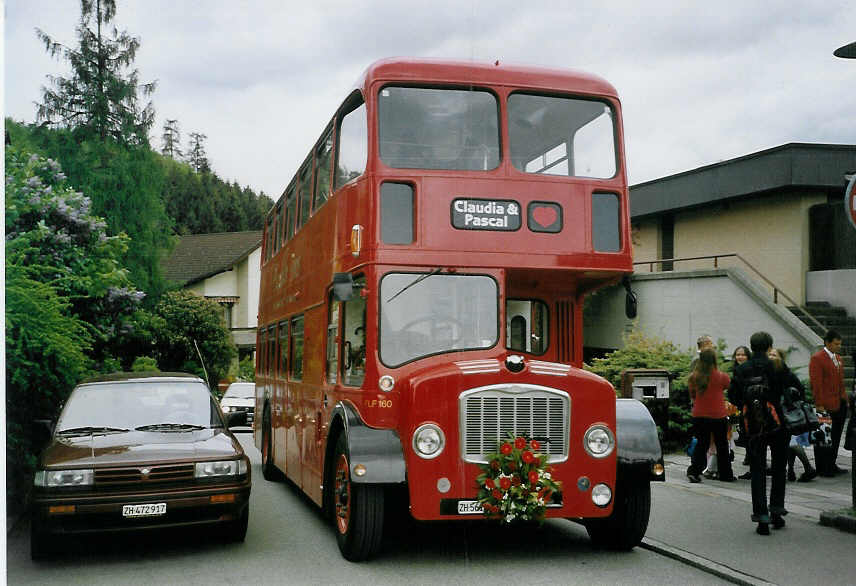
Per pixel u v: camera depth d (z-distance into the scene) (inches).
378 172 300.0
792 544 305.9
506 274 307.4
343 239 326.6
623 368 617.6
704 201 915.4
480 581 264.8
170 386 368.5
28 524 371.2
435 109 308.3
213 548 318.3
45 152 1264.8
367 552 289.1
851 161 822.5
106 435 325.4
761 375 326.0
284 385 490.3
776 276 855.1
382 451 279.4
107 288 589.3
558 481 280.8
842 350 702.5
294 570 281.9
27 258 497.0
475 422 278.2
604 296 949.2
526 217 307.1
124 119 1336.1
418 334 295.4
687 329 814.5
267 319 602.5
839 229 815.7
